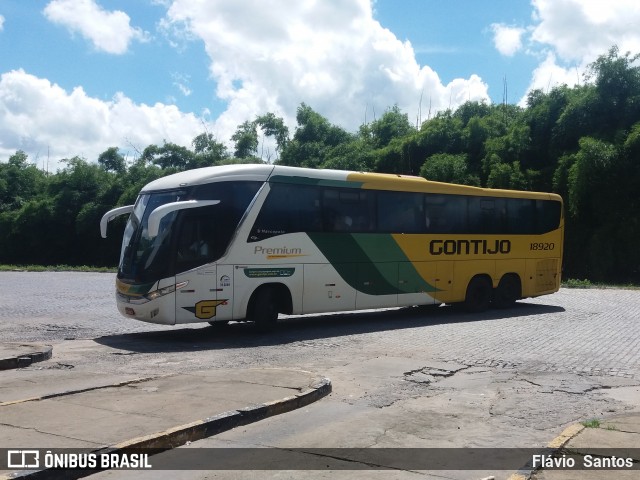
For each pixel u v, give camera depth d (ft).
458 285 56.90
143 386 26.53
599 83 105.09
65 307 64.59
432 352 38.22
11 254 188.85
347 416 24.04
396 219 52.65
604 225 100.48
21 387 27.66
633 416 23.04
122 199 167.43
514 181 109.09
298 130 164.25
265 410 23.44
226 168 44.55
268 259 45.21
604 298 74.49
